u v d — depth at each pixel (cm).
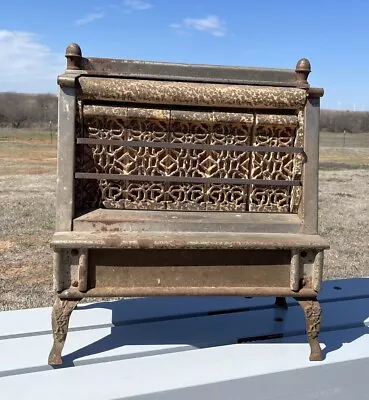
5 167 1497
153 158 195
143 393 174
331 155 2305
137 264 186
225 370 191
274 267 194
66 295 183
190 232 192
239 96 192
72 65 189
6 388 174
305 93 195
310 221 198
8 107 3697
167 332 226
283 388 192
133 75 193
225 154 198
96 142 188
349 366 202
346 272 517
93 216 189
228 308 256
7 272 509
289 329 232
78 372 187
